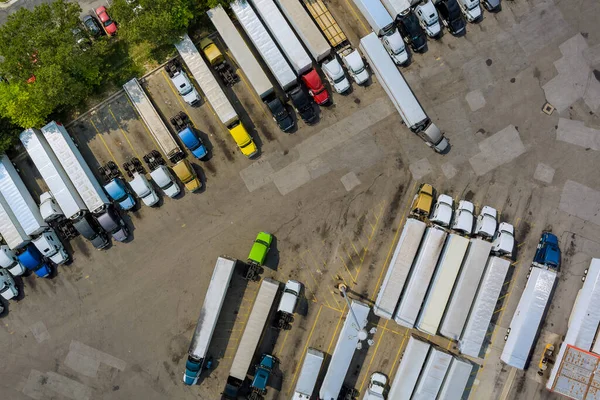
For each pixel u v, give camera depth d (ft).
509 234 119.24
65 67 109.19
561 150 122.31
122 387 126.11
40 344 126.21
